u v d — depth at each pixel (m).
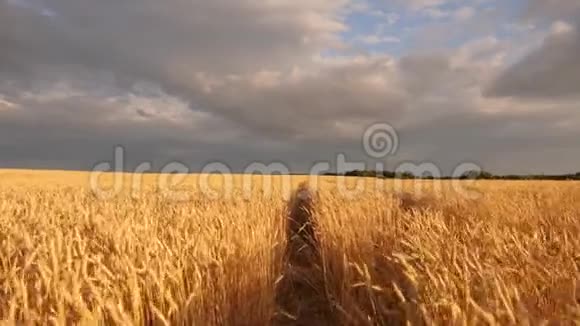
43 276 3.41
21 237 4.98
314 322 5.70
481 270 3.45
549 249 4.70
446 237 4.92
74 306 3.17
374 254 5.99
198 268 4.67
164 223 7.25
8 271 3.90
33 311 3.08
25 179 31.47
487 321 2.96
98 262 3.82
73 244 4.62
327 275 6.85
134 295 3.56
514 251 4.21
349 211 8.73
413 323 3.43
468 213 9.34
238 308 4.92
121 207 9.42
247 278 5.29
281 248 7.48
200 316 4.10
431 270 3.74
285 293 6.78
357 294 5.46
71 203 10.08
